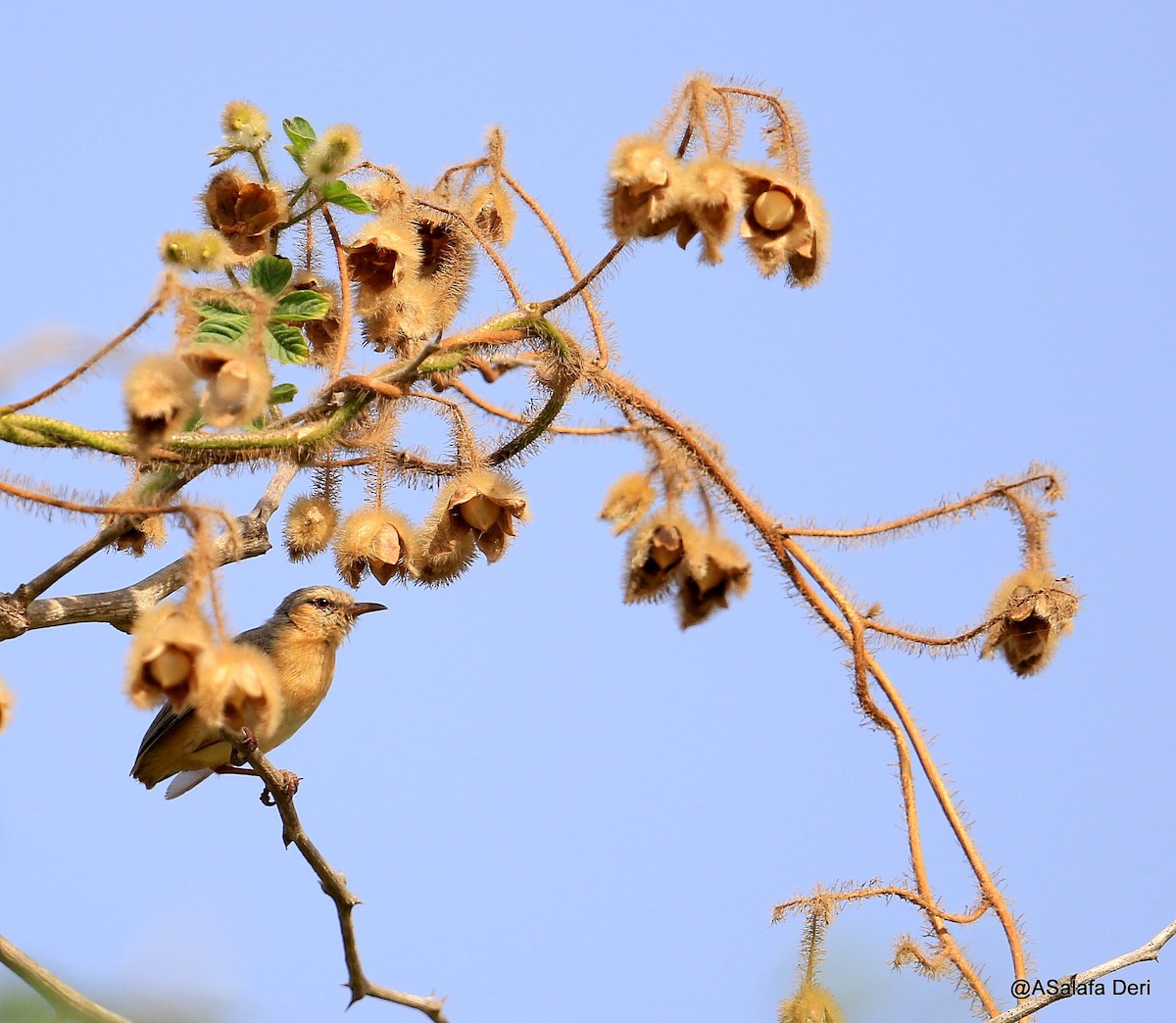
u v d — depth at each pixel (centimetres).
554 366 1004
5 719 716
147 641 718
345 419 916
